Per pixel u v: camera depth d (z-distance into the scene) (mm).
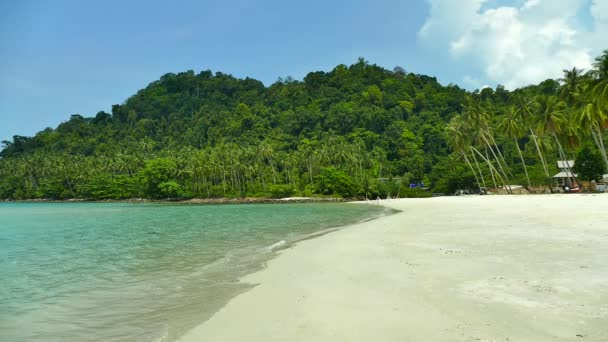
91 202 138375
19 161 170250
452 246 17469
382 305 9398
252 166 126188
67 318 9977
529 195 68812
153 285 13242
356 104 199250
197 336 8219
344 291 10930
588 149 75438
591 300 8898
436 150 156750
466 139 88750
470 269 12500
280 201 107312
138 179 133000
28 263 18625
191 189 126812
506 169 110188
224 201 114312
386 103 198375
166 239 26734
